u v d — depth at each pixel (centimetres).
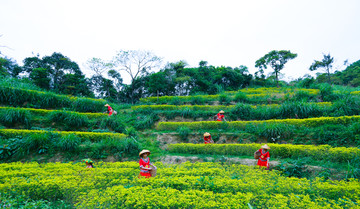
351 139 858
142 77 2972
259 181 517
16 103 1337
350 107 1172
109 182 555
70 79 2677
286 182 516
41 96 1447
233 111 1470
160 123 1368
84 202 409
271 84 3681
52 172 636
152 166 606
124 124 1371
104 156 959
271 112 1352
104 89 2966
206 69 3200
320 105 1331
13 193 453
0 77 1647
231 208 379
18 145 909
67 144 944
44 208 418
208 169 666
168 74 2880
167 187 484
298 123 1114
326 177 633
